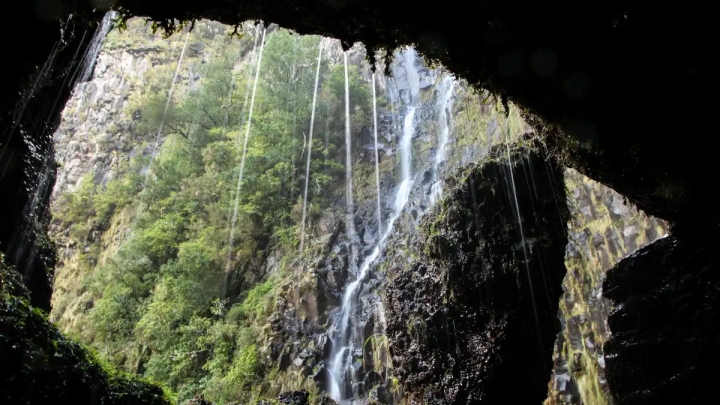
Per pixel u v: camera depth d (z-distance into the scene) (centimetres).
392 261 1183
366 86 1695
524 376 405
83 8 281
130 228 1817
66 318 1673
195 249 1420
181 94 2091
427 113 1514
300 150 1565
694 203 401
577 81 336
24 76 323
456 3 296
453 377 407
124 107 2253
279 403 432
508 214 445
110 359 1353
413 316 439
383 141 1571
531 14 297
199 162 1745
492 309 417
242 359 1143
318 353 1115
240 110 1766
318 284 1238
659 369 468
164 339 1305
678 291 483
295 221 1445
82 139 2295
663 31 283
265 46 1709
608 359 500
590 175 450
